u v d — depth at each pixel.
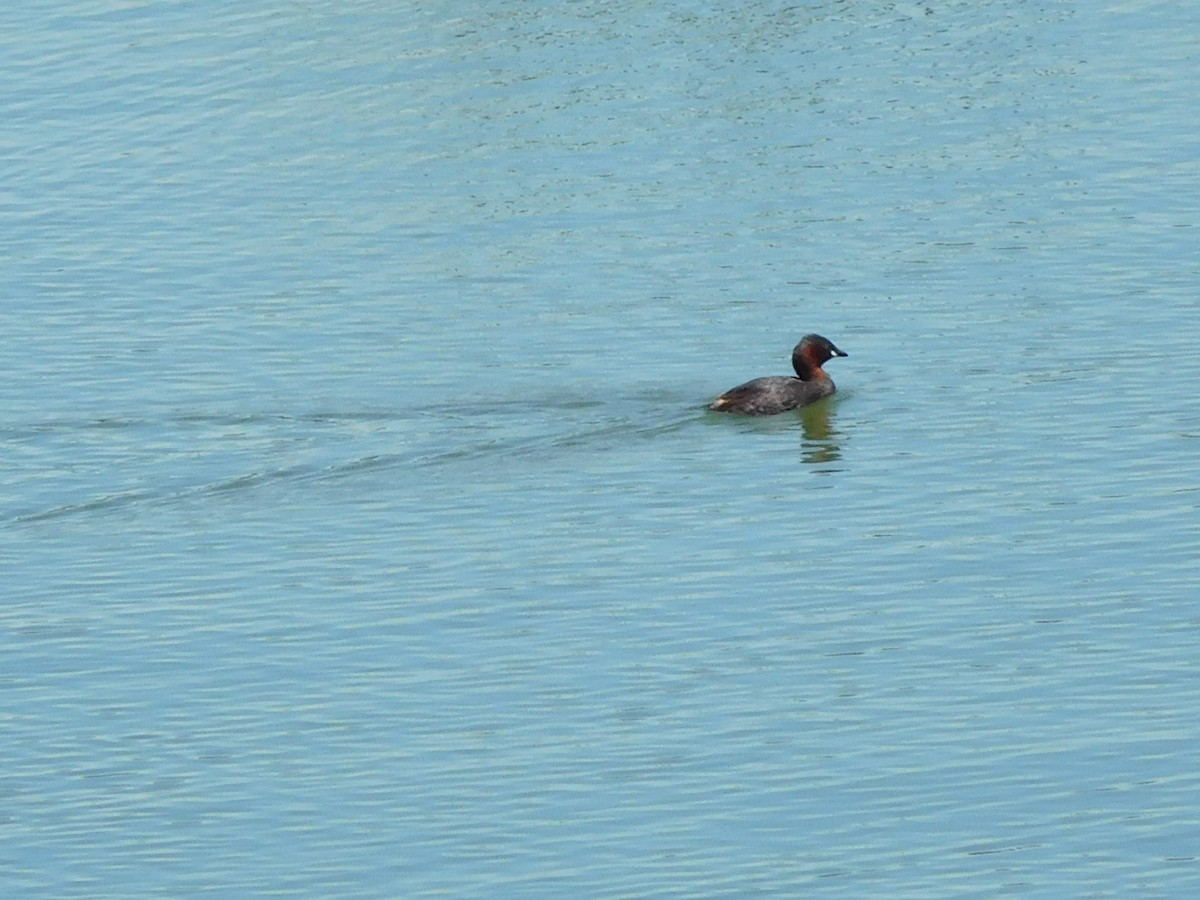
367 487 133.00
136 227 186.88
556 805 95.19
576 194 188.38
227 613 116.38
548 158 196.12
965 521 124.56
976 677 105.56
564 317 163.00
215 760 100.56
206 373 153.88
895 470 132.75
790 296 164.38
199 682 108.50
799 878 88.88
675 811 94.62
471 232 181.62
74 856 92.88
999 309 159.62
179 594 119.00
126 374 154.00
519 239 179.50
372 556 122.94
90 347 159.88
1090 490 127.81
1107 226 174.38
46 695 107.62
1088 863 89.25
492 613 114.94
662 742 100.56
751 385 143.50
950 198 182.25
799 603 114.75
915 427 139.50
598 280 170.25
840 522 125.25
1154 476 129.25
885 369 150.12
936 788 95.56
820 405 144.25
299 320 164.62
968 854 90.38
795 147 194.88
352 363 155.38
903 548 121.19
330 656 110.69
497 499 130.62
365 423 143.50
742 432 140.00
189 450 139.38
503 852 91.81
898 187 185.50
